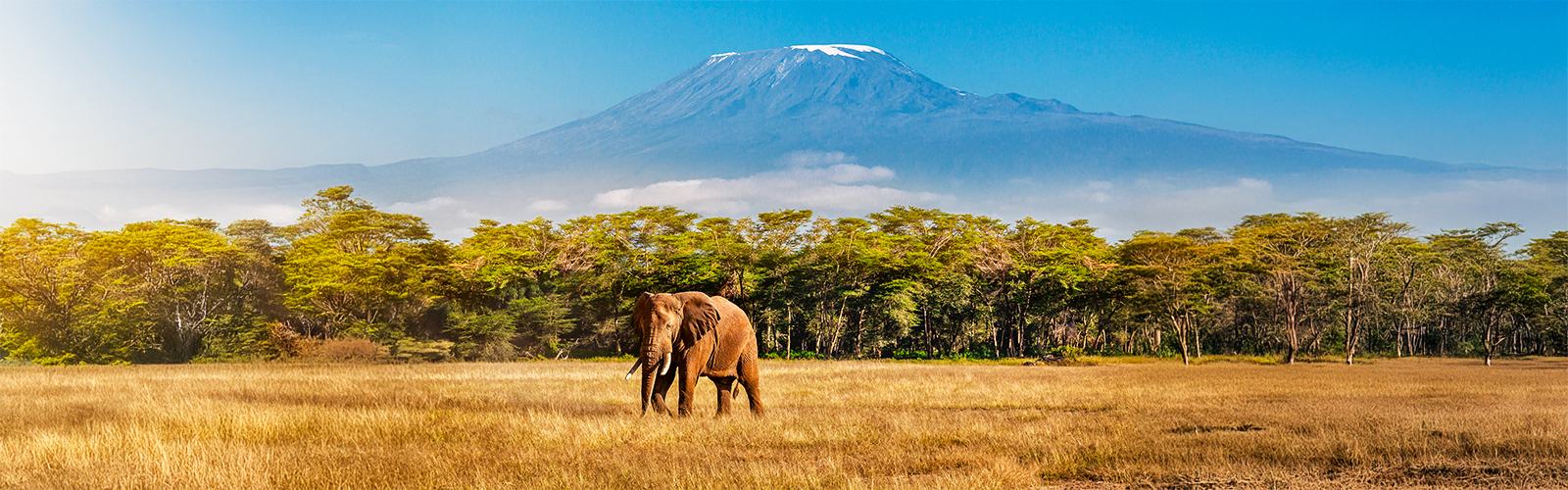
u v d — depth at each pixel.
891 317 71.69
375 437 10.98
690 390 13.52
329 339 58.97
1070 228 89.31
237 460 8.69
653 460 9.35
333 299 65.50
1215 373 34.00
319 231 88.19
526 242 79.88
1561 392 21.86
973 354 74.44
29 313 59.41
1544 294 65.44
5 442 9.86
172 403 14.66
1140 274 66.31
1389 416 13.55
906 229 93.81
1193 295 63.75
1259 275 66.00
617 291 71.62
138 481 7.91
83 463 8.73
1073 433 11.51
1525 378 29.81
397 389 20.41
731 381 14.38
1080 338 79.31
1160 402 18.23
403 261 67.12
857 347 72.12
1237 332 73.19
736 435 11.19
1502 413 14.52
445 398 17.64
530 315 67.06
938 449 10.26
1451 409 15.95
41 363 56.56
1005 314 73.62
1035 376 30.19
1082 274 70.50
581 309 71.69
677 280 70.50
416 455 9.34
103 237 64.56
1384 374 33.19
